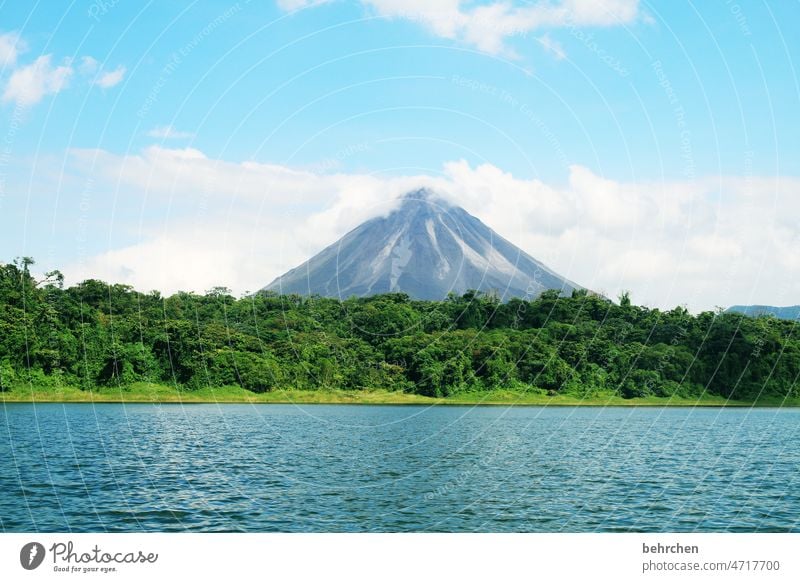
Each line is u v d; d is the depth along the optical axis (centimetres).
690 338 12588
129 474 4434
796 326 12900
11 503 3566
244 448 5834
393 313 13062
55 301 10925
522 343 12069
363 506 3600
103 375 10381
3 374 9938
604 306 13150
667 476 4662
